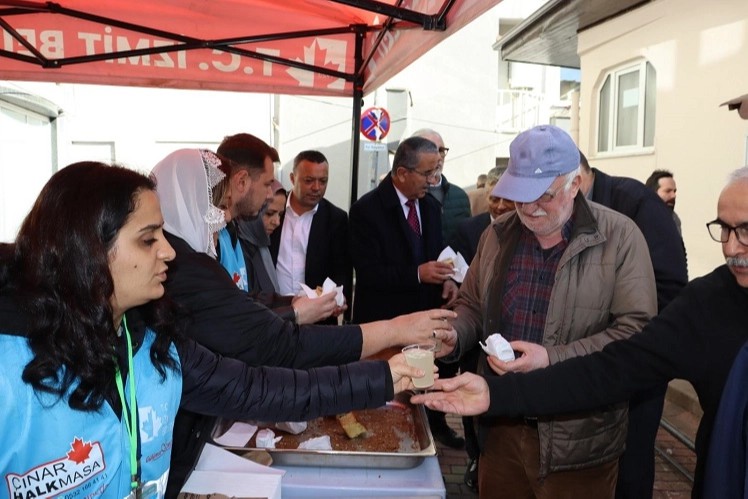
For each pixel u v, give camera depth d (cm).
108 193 100
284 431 176
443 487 147
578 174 181
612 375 155
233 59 363
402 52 280
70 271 97
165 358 120
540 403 161
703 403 143
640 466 228
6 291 99
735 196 123
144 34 337
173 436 142
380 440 172
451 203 394
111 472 108
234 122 966
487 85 1318
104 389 103
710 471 125
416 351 162
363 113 888
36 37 325
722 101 486
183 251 152
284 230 351
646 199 225
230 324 152
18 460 97
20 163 712
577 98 761
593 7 597
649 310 178
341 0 218
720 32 486
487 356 196
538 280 197
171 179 160
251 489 135
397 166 316
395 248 321
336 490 146
